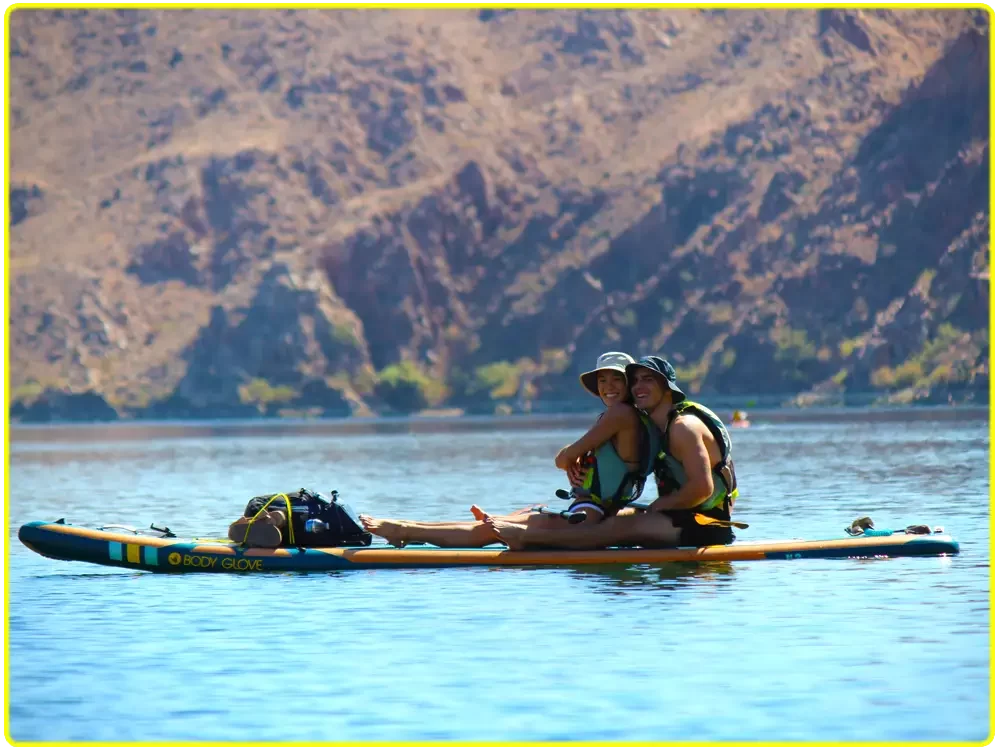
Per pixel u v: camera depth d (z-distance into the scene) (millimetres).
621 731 20734
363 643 27297
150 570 37969
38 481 99688
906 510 54750
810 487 70812
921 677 23500
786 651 25734
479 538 37812
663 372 37656
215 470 115312
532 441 183500
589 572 35938
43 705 22719
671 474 37875
